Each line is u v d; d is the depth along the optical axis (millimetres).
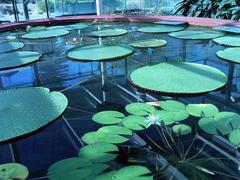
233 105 1296
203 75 1585
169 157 932
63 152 992
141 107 1248
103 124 1113
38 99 1356
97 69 1970
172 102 1280
